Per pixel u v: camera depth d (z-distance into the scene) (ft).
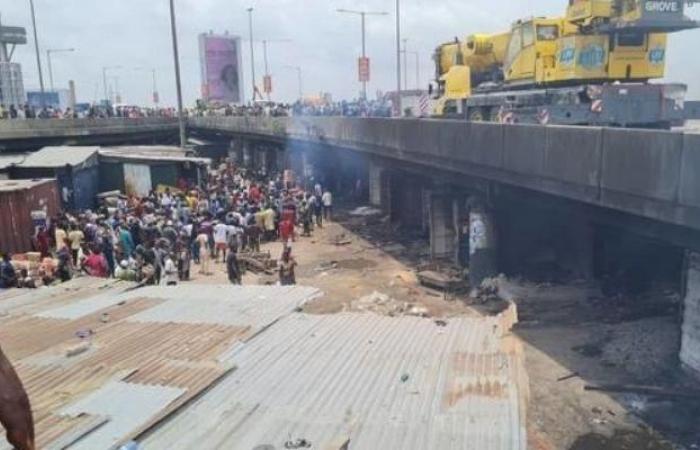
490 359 24.17
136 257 70.54
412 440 17.92
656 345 45.70
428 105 106.32
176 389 21.18
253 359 24.61
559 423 37.45
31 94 339.16
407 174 100.68
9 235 78.33
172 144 216.33
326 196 113.70
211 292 36.14
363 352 25.22
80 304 34.35
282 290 36.17
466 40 94.12
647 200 33.17
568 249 66.33
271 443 17.80
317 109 191.83
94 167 121.39
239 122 173.27
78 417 19.03
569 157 39.99
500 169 49.90
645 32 65.92
